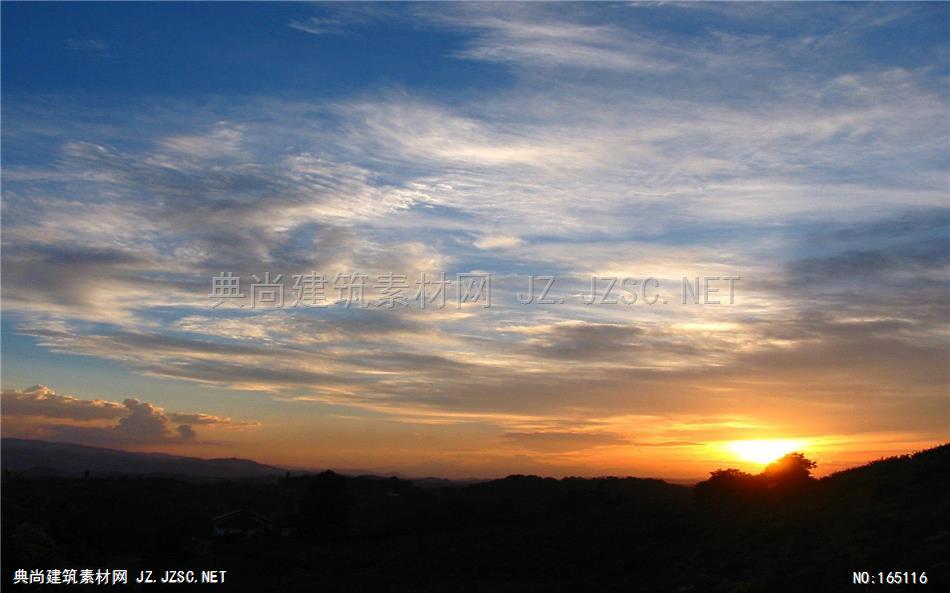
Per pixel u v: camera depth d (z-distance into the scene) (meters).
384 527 65.56
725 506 43.56
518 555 43.12
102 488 54.72
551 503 63.28
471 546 48.16
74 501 45.69
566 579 35.59
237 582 36.91
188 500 70.75
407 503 85.94
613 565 36.69
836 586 22.17
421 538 56.44
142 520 48.09
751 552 29.62
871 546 24.50
